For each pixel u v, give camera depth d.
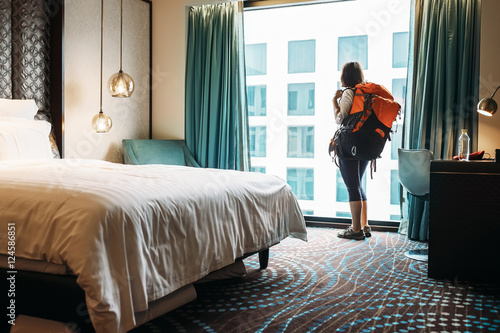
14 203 1.64
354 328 1.94
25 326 1.58
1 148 2.65
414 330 1.92
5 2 3.20
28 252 1.58
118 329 1.49
